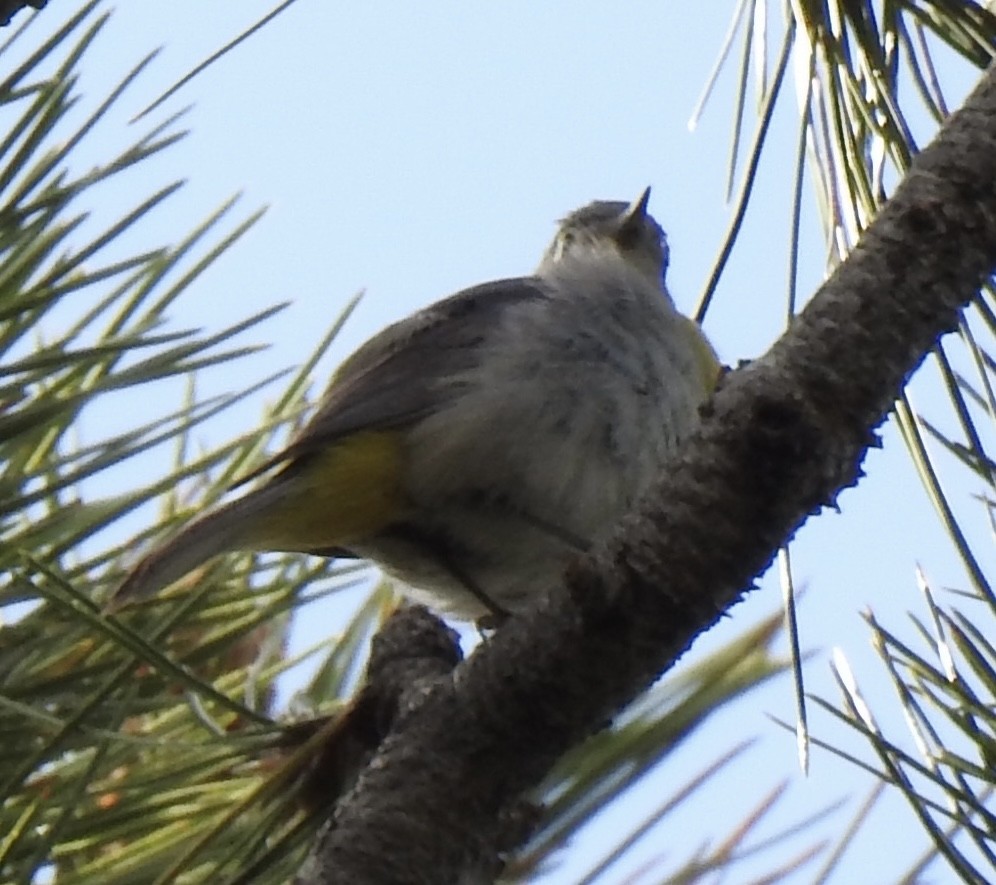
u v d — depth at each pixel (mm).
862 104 4371
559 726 3613
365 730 4195
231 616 4367
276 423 4262
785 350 3457
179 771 3910
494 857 3898
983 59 4254
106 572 4312
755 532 3430
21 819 3730
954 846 3346
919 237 3463
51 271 3994
